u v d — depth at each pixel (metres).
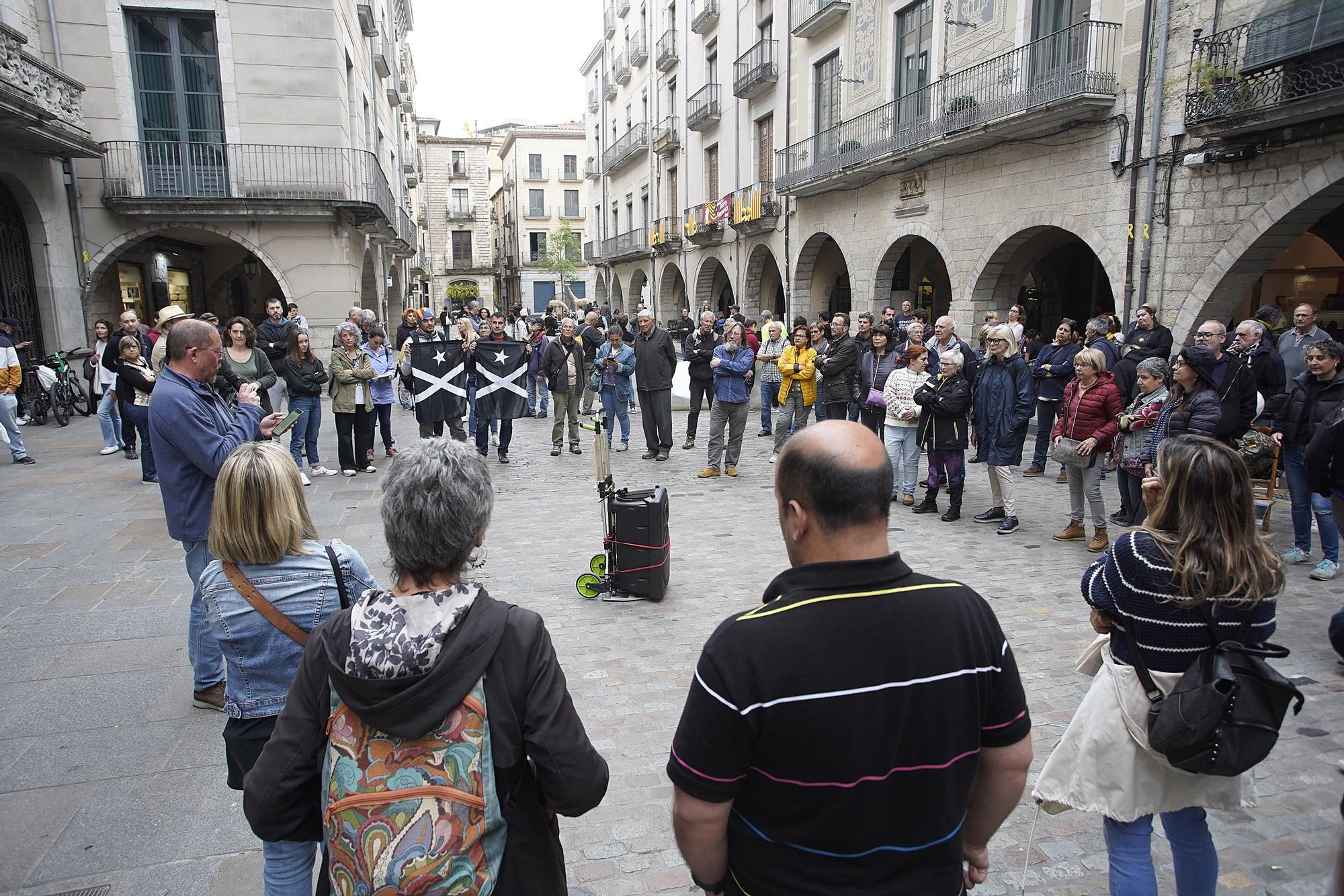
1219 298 10.71
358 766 1.50
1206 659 2.14
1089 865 2.85
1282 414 6.11
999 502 7.52
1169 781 2.25
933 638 1.42
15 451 9.96
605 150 40.50
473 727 1.51
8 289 14.14
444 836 1.46
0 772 3.43
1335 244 12.56
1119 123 11.87
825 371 9.80
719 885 1.58
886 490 1.49
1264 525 7.11
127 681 4.25
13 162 13.80
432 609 1.55
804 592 1.45
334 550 2.29
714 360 9.46
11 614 5.16
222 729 3.78
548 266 54.66
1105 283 16.58
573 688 4.21
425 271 49.53
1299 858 2.86
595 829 3.08
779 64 22.52
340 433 9.38
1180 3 10.83
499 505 8.20
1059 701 4.00
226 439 3.71
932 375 8.80
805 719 1.37
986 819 1.63
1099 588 2.31
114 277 17.39
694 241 28.38
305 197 17.38
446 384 9.90
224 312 22.50
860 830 1.40
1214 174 10.58
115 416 10.80
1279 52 9.30
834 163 18.62
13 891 2.73
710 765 1.42
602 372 11.19
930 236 16.45
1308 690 4.10
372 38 22.89
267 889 2.00
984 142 14.30
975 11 14.86
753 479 9.54
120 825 3.08
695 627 5.00
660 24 31.36
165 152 16.66
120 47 16.14
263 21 16.84
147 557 6.30
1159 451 2.30
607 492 5.57
